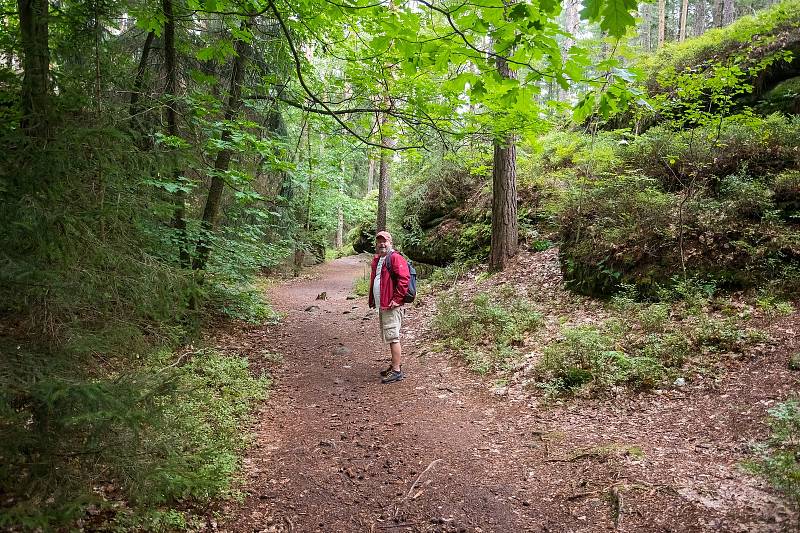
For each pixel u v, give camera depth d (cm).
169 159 354
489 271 1077
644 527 302
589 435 440
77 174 291
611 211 855
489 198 1284
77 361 278
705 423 424
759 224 676
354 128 782
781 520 274
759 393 445
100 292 293
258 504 358
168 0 563
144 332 361
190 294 372
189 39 765
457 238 1298
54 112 292
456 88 422
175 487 286
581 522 320
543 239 1066
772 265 619
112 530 290
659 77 882
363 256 2712
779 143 781
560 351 587
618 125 1241
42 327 267
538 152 717
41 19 303
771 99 967
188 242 772
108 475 287
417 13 358
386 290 637
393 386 627
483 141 682
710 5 2867
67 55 364
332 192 1905
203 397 490
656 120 1105
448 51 383
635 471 365
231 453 421
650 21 2450
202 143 718
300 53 794
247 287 1024
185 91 787
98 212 288
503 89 406
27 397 247
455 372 656
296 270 1942
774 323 547
